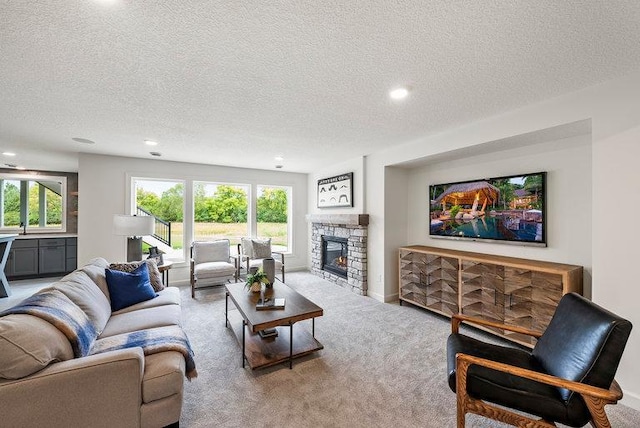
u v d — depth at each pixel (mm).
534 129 2336
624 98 1849
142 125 2879
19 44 1512
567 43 1513
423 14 1297
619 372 1859
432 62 1712
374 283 4145
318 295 4246
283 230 6062
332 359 2379
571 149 2551
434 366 2287
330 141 3498
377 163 4105
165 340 1774
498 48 1564
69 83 1966
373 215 4184
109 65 1735
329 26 1382
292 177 5938
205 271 4133
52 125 2867
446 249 3611
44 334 1325
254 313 2291
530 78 1899
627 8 1243
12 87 2021
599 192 1940
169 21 1335
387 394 1933
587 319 1456
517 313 2551
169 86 2018
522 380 1468
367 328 3025
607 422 1226
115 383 1367
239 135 3234
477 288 2879
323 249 5453
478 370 1515
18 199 5570
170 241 5004
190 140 3449
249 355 2287
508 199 2986
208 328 3006
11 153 4168
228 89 2064
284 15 1298
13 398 1182
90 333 1663
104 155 4289
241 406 1801
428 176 3941
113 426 1365
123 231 3418
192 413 1735
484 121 2717
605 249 1905
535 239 2764
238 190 5625
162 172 4703
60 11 1256
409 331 2953
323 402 1845
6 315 1348
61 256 5324
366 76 1881
